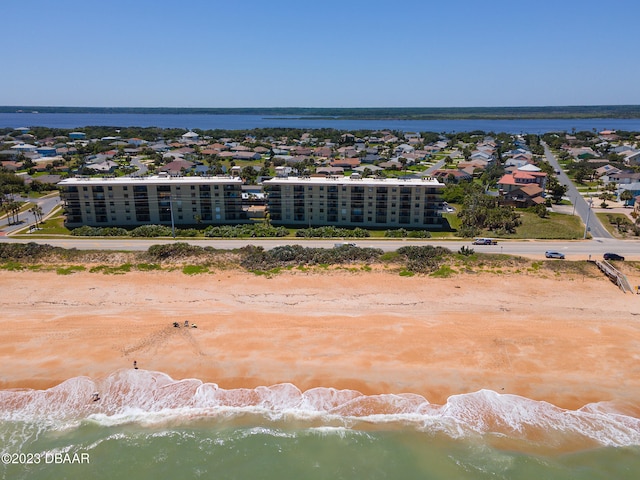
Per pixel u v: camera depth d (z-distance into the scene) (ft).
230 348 175.01
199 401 148.36
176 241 304.71
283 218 365.61
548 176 512.63
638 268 247.70
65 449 130.82
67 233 330.34
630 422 140.56
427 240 307.17
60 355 170.60
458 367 164.35
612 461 127.75
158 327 189.98
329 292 224.94
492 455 129.70
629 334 186.09
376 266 252.21
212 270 250.37
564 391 153.17
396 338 182.09
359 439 135.03
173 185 354.54
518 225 346.13
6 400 148.56
